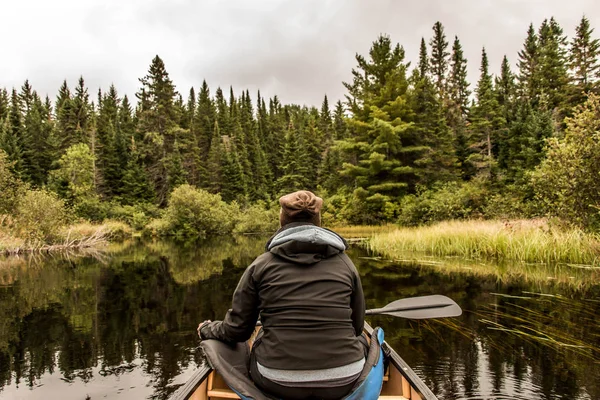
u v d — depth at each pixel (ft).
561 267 29.32
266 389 6.01
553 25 158.10
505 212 53.78
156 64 147.64
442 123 96.02
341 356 5.86
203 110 243.40
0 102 186.39
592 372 11.06
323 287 6.06
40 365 12.78
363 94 101.14
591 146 31.32
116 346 14.44
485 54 163.12
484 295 20.79
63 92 236.02
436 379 10.77
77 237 64.44
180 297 22.75
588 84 116.57
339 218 92.38
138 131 151.64
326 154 166.09
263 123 246.68
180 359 13.08
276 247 6.21
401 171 86.58
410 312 11.46
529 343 13.43
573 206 32.89
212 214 95.40
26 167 127.13
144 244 67.62
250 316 6.57
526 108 100.32
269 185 181.57
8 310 20.25
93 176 115.24
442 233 42.27
